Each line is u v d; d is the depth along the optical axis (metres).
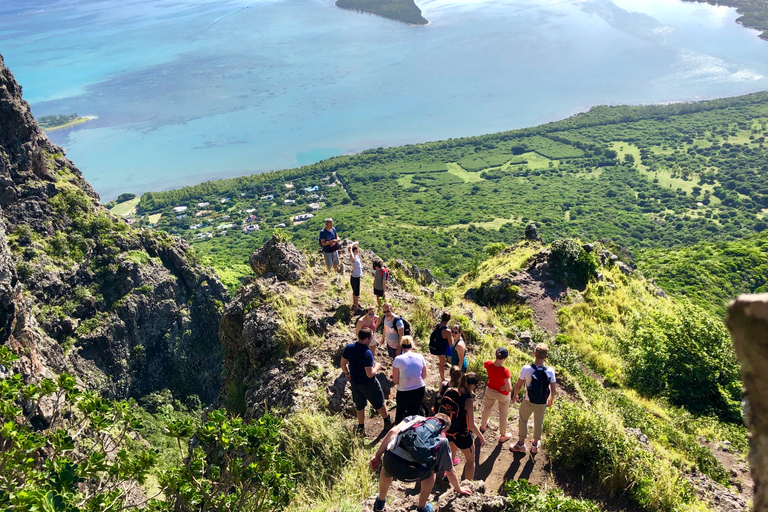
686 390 21.98
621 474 10.86
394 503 9.11
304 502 9.79
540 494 9.35
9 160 66.00
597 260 33.09
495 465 11.38
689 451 15.80
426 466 7.80
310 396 13.16
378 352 14.81
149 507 7.95
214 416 8.63
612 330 27.05
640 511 10.52
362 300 18.09
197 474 8.19
